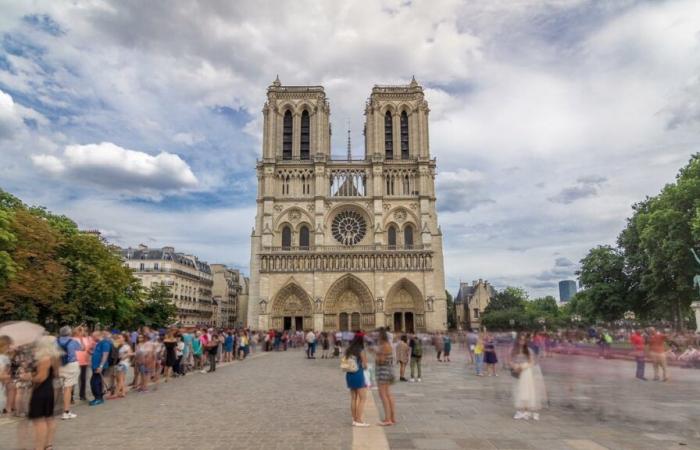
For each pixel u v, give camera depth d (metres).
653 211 76.00
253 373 42.19
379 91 127.19
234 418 21.08
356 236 120.81
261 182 121.38
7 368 22.48
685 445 16.00
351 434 17.81
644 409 22.77
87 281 69.00
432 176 122.19
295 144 124.62
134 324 92.25
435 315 113.62
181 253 154.50
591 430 18.31
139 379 34.06
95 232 86.88
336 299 115.38
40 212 74.12
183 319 139.62
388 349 19.98
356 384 19.12
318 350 83.81
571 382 32.56
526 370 20.69
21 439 16.73
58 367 15.80
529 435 17.52
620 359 45.00
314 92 127.31
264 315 111.62
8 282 52.41
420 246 117.94
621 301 85.69
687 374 37.34
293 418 21.02
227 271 188.00
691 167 69.44
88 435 17.95
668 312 91.56
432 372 42.12
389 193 122.38
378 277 114.31
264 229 116.94
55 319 68.38
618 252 89.00
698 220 60.66
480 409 23.12
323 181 120.88
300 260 114.94
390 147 127.50
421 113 126.12
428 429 18.56
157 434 18.03
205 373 42.12
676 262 68.12
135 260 132.88
